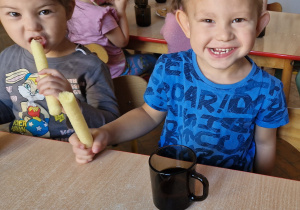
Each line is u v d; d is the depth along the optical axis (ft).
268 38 6.33
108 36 6.69
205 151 3.37
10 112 4.21
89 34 6.64
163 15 7.66
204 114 3.25
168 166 2.29
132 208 2.18
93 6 6.55
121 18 6.82
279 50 5.85
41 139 2.97
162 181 2.05
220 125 3.24
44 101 3.93
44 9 3.19
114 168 2.55
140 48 7.18
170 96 3.42
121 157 2.67
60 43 3.84
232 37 2.60
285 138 3.38
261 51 5.82
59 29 3.39
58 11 3.31
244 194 2.22
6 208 2.23
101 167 2.56
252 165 3.57
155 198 2.14
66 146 2.85
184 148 2.26
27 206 2.24
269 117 3.20
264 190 2.25
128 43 7.24
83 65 3.93
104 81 4.00
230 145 3.32
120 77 4.36
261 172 3.56
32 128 4.05
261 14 2.78
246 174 2.40
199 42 2.75
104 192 2.32
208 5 2.54
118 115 3.94
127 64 7.43
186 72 3.30
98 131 2.92
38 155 2.76
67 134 4.03
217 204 2.16
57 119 3.96
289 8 11.62
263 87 3.11
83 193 2.32
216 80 3.17
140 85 4.38
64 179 2.47
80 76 3.91
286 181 2.32
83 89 4.00
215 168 2.48
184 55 3.38
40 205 2.24
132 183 2.38
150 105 3.50
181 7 2.96
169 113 3.50
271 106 3.14
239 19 2.56
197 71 3.23
